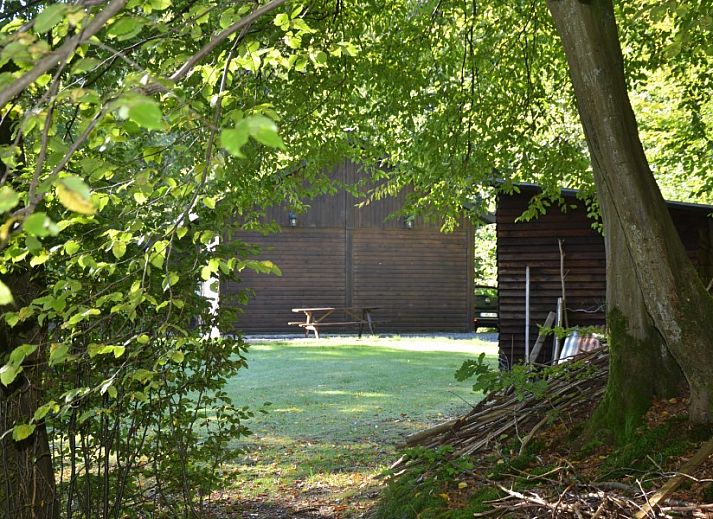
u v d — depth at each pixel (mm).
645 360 6152
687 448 5402
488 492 5535
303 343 24453
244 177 9453
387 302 29328
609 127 5273
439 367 18672
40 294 5840
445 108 11773
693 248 14562
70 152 2273
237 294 6648
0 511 5836
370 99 11531
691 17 6648
